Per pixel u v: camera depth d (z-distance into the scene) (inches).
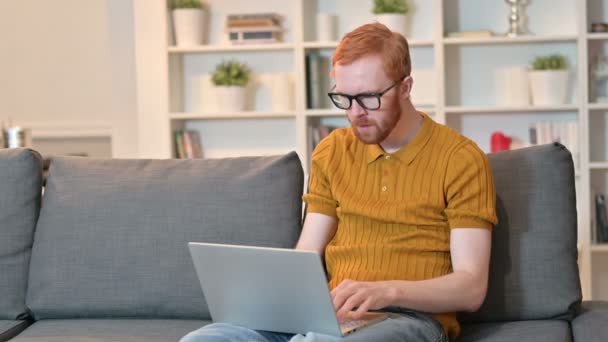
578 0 185.2
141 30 196.7
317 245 96.1
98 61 251.4
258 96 203.6
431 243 89.8
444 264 89.9
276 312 81.0
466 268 86.7
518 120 195.3
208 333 79.8
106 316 106.7
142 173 109.4
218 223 105.1
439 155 90.4
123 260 105.7
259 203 105.4
